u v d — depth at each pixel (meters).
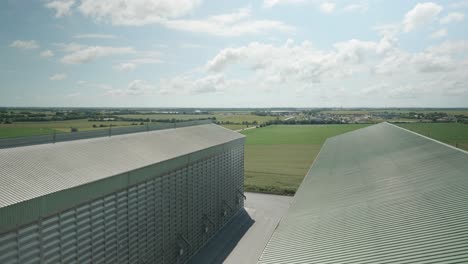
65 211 24.75
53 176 25.67
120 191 30.25
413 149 39.94
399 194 25.59
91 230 27.08
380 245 18.56
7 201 20.89
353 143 57.94
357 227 21.59
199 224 46.38
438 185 25.12
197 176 45.38
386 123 76.69
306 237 21.81
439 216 20.20
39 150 29.30
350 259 17.92
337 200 28.05
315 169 42.25
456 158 30.97
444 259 15.73
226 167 56.22
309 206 28.11
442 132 170.50
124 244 30.95
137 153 36.31
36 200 22.28
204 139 52.28
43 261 23.20
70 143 33.28
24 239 21.88
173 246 39.41
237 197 61.16
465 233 17.50
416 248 17.30
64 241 24.73
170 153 39.78
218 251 46.06
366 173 34.31
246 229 54.09
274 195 73.50
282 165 108.69
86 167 28.97
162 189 36.72
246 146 153.88
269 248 21.30
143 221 33.56
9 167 24.89
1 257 20.59
